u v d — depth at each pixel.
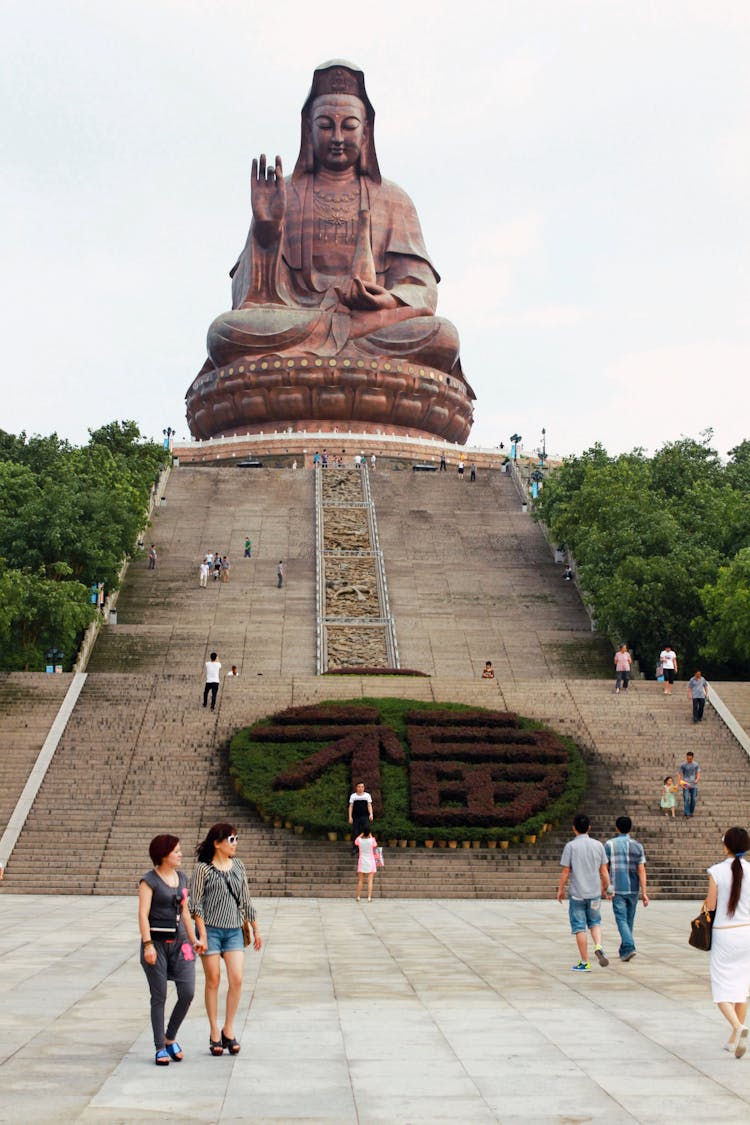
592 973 18.34
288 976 17.95
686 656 53.09
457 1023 14.25
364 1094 10.98
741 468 69.19
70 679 44.16
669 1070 11.90
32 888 31.77
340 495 74.75
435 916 27.14
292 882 32.56
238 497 74.75
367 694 44.41
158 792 36.66
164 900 12.71
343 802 35.41
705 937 13.34
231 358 95.56
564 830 35.59
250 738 38.81
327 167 100.75
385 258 101.19
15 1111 10.30
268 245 98.00
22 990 16.22
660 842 34.88
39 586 48.34
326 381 93.00
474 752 37.84
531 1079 11.52
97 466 68.50
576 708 43.66
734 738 41.34
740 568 47.03
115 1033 13.59
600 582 55.22
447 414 97.44
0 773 37.53
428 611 59.50
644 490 61.53
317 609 58.81
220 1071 11.88
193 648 54.31
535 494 75.38
